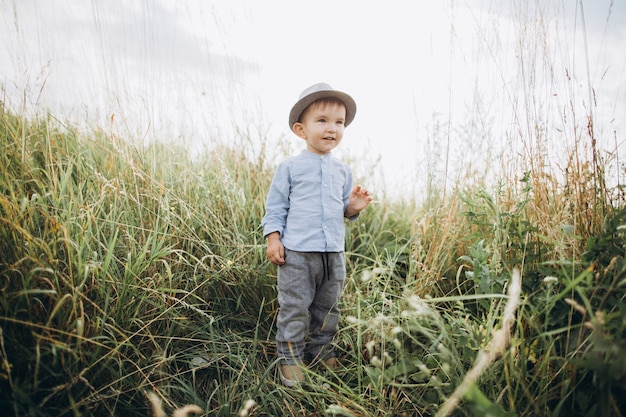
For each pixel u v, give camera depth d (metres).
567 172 1.78
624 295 1.29
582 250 1.58
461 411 1.25
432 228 2.28
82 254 1.53
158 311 1.65
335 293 1.84
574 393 1.16
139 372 1.44
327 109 1.82
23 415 1.10
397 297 1.91
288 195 1.84
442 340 1.45
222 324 1.92
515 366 1.29
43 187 1.72
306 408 1.50
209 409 1.48
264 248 2.14
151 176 2.16
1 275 1.31
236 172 2.75
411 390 1.45
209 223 2.22
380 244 2.71
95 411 1.30
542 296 1.35
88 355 1.32
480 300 1.58
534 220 1.78
